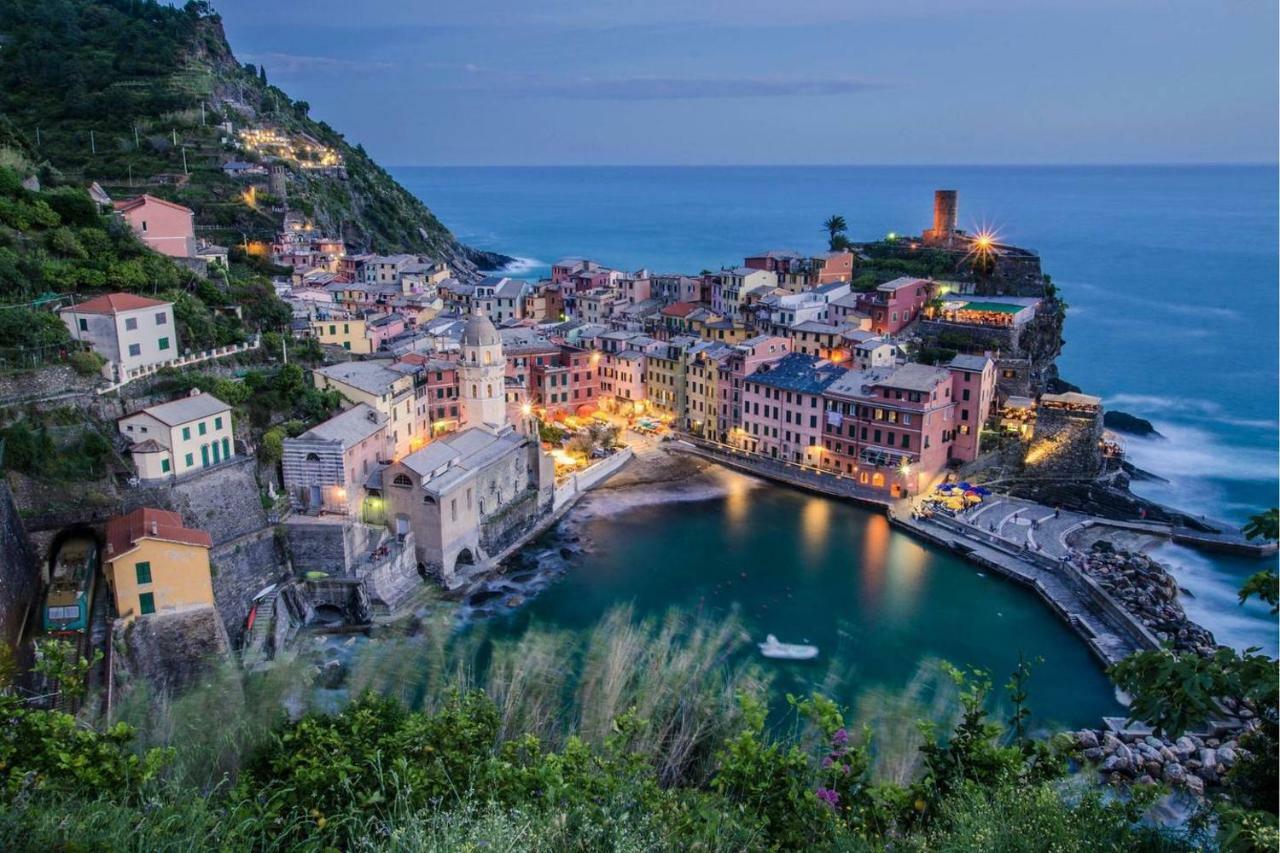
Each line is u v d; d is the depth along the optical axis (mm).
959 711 35281
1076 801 24531
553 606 88688
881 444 122500
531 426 129750
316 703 35125
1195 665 19141
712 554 103562
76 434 78188
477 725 29734
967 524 107562
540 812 22906
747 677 42125
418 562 94125
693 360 147625
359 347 132875
